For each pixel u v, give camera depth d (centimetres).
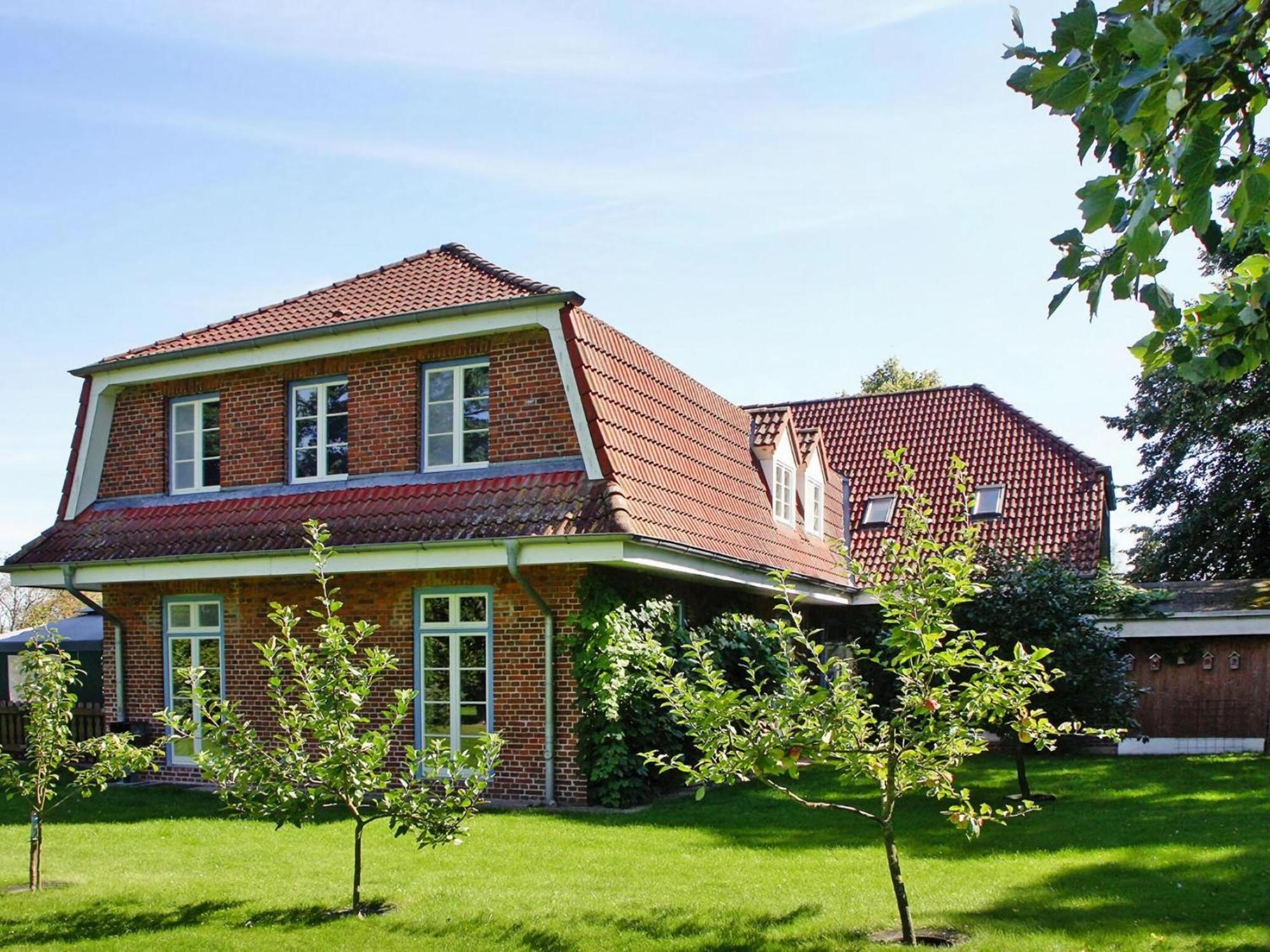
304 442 1638
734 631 1658
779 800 1422
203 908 878
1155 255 318
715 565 1551
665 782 1499
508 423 1475
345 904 884
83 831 1227
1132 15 325
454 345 1522
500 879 961
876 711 1452
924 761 751
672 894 898
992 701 730
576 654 1392
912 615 736
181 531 1612
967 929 780
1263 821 1196
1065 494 2297
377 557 1413
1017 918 808
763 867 1002
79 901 902
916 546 752
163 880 977
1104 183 335
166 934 809
